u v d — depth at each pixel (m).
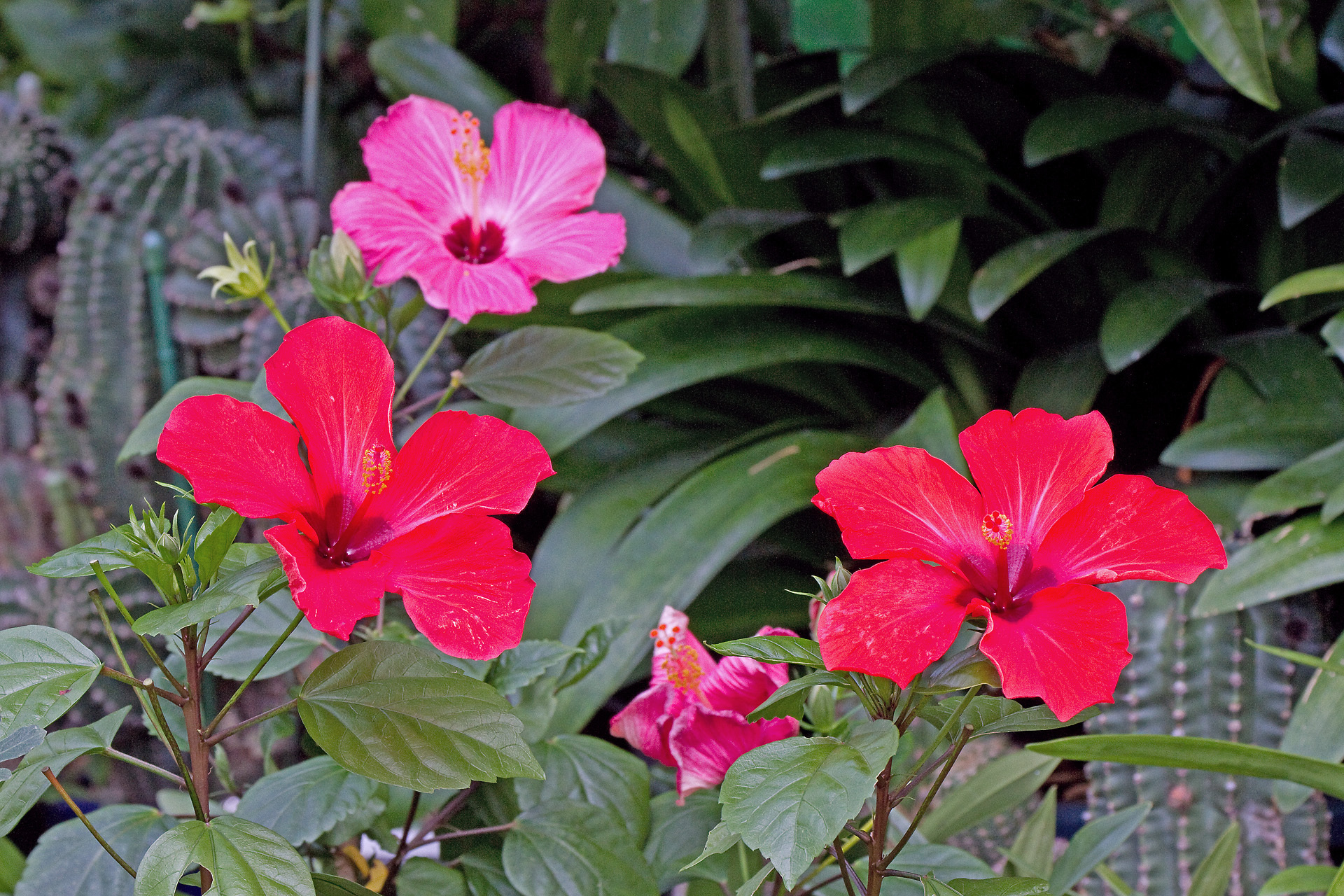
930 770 1.36
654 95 2.17
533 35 2.97
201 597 1.23
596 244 1.43
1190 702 1.61
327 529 1.28
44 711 1.24
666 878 1.41
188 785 1.26
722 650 1.27
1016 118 2.22
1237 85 1.69
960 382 2.14
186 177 2.38
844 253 1.90
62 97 3.86
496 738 1.26
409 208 1.43
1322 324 2.01
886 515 1.27
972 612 1.24
